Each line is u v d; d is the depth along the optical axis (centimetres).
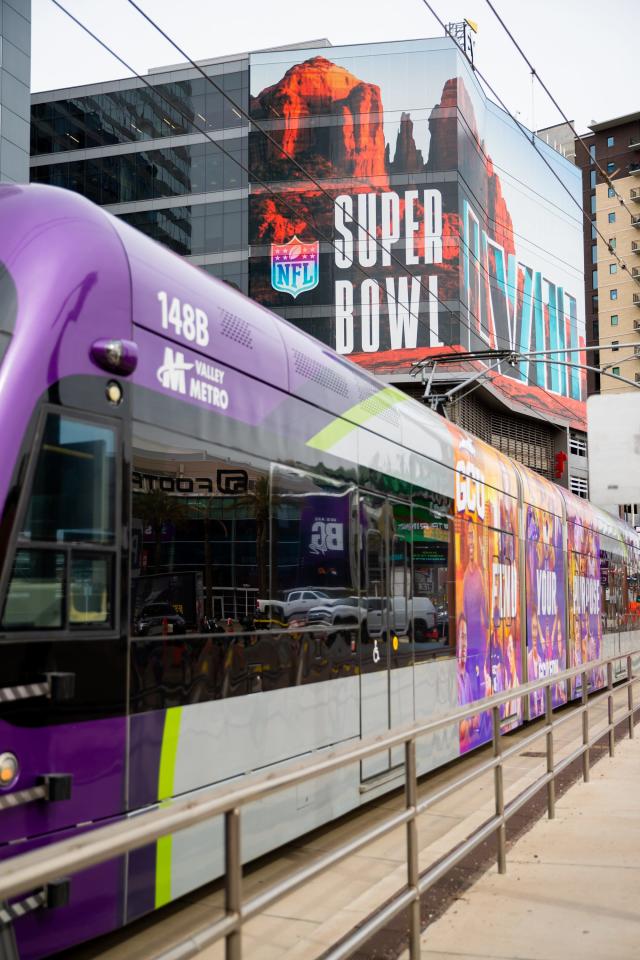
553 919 536
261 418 605
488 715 648
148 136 5584
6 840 383
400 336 5206
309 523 666
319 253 5306
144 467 479
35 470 407
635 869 642
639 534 2494
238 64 5478
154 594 483
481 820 606
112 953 475
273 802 584
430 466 947
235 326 587
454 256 5188
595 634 1781
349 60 5356
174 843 480
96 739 434
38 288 427
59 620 417
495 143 5922
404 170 5262
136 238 512
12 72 2252
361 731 739
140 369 483
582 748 940
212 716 532
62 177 5678
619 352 10981
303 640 648
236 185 5428
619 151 11050
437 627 937
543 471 6544
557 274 6625
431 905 555
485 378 5259
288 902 363
